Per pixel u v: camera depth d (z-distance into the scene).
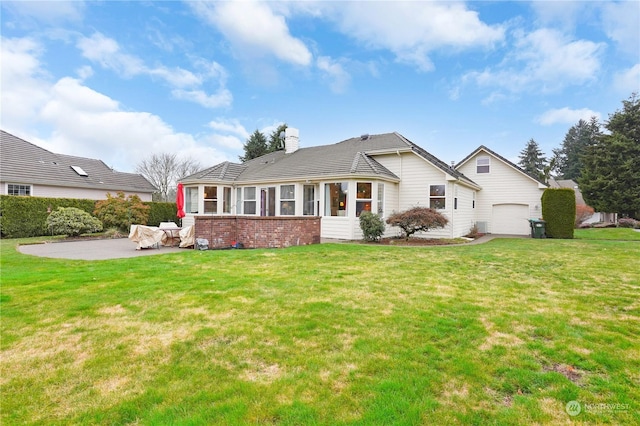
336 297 4.65
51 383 2.52
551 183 29.61
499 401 2.30
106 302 4.41
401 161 15.45
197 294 4.77
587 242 12.74
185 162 38.69
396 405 2.22
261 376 2.60
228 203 18.81
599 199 23.72
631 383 2.53
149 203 20.23
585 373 2.68
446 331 3.47
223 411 2.17
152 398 2.32
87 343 3.20
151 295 4.71
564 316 3.92
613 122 25.12
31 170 18.27
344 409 2.19
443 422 2.07
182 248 10.53
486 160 19.55
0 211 13.65
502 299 4.60
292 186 15.81
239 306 4.24
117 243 11.88
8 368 2.74
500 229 19.19
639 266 7.09
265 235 10.62
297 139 20.66
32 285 5.27
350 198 13.79
